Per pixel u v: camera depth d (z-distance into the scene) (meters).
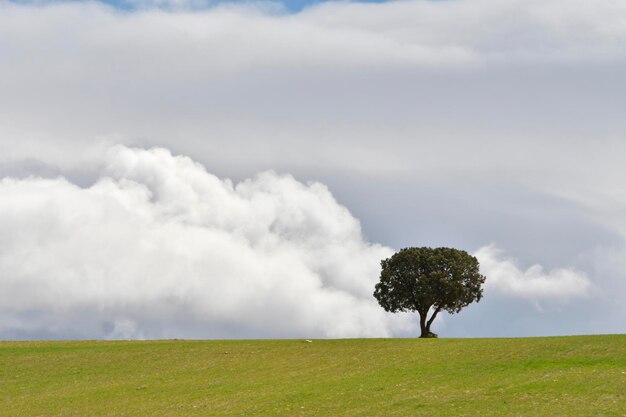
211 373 74.06
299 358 79.69
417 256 117.75
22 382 73.50
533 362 67.88
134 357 83.38
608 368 62.38
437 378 64.44
